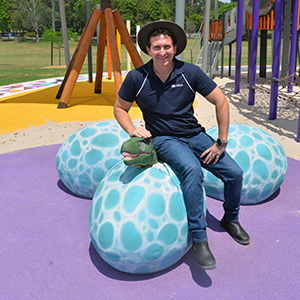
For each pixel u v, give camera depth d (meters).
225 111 2.50
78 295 2.38
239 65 10.95
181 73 2.39
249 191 3.51
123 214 2.40
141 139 2.44
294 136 6.60
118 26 10.23
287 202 3.72
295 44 10.02
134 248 2.37
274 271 2.60
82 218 3.46
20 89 13.47
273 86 7.69
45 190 4.13
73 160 3.69
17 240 3.08
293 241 2.99
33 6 86.12
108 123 4.00
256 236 3.07
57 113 8.59
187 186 2.37
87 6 14.05
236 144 3.52
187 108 2.53
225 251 2.85
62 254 2.87
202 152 2.62
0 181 4.43
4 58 37.66
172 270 2.63
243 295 2.34
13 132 7.03
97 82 11.55
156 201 2.43
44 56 40.00
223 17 14.84
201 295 2.35
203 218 2.45
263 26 12.77
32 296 2.38
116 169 2.85
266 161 3.49
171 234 2.42
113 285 2.48
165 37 2.26
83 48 9.47
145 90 2.44
